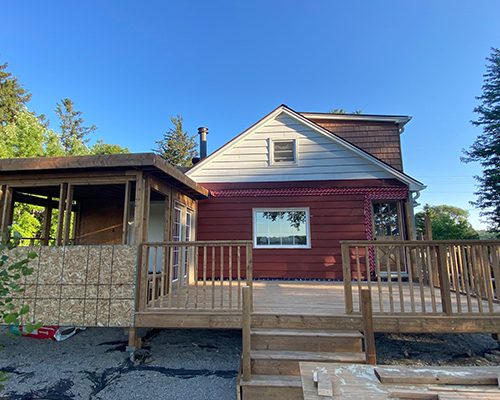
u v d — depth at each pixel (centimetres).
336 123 993
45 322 425
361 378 235
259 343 364
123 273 428
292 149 834
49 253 441
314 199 798
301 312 402
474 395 204
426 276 694
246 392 306
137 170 471
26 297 432
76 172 487
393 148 959
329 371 249
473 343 478
